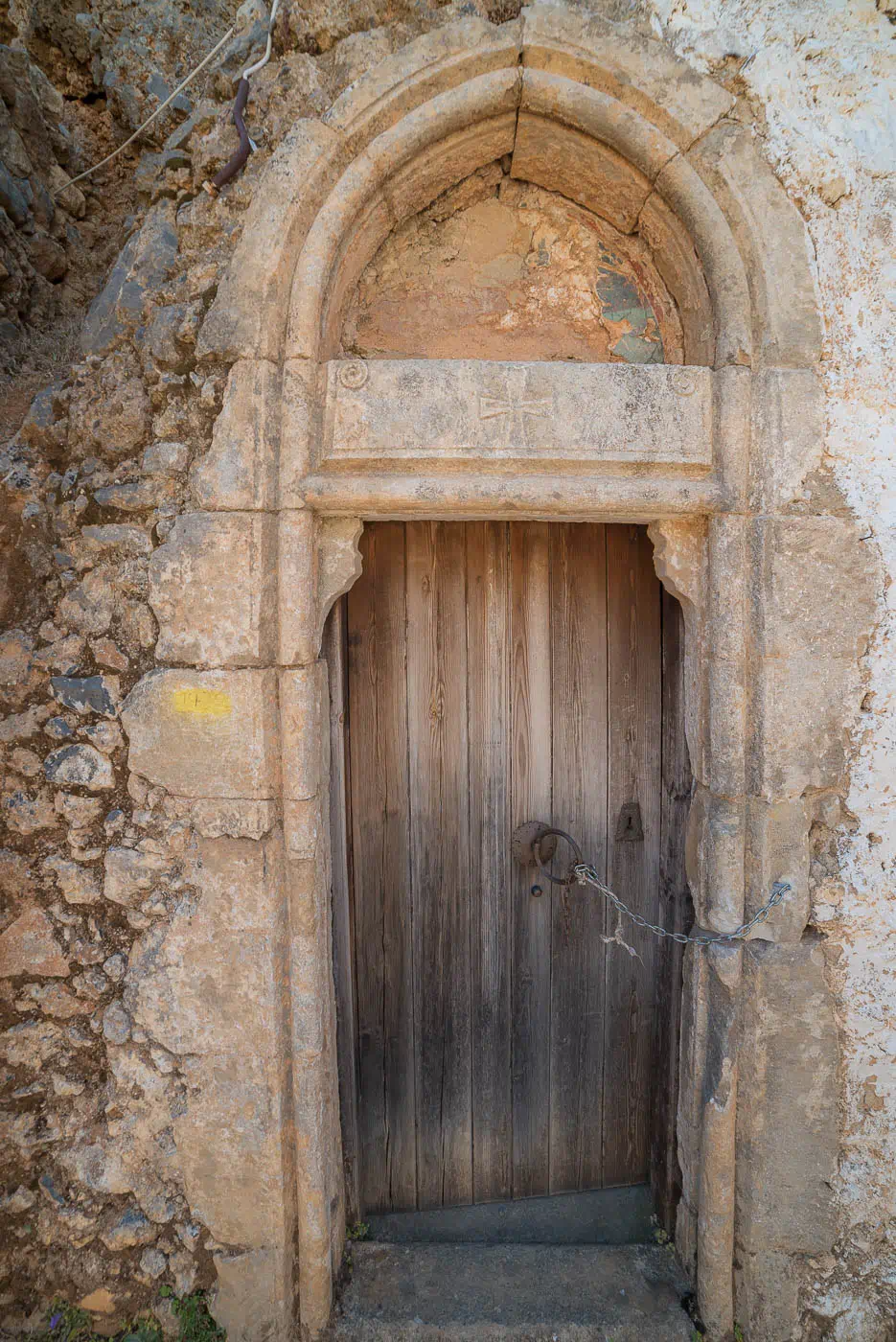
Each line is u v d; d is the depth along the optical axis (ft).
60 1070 6.34
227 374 5.94
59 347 7.55
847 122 5.96
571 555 7.52
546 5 5.79
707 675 6.33
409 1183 7.88
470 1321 6.56
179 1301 6.28
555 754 7.63
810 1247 6.31
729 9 5.89
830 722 6.08
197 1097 6.22
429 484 5.95
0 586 6.28
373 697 7.45
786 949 6.15
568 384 6.02
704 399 6.08
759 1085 6.20
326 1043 6.69
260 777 6.00
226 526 5.92
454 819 7.62
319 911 6.42
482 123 6.13
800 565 5.96
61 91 8.69
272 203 5.84
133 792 6.19
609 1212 7.84
